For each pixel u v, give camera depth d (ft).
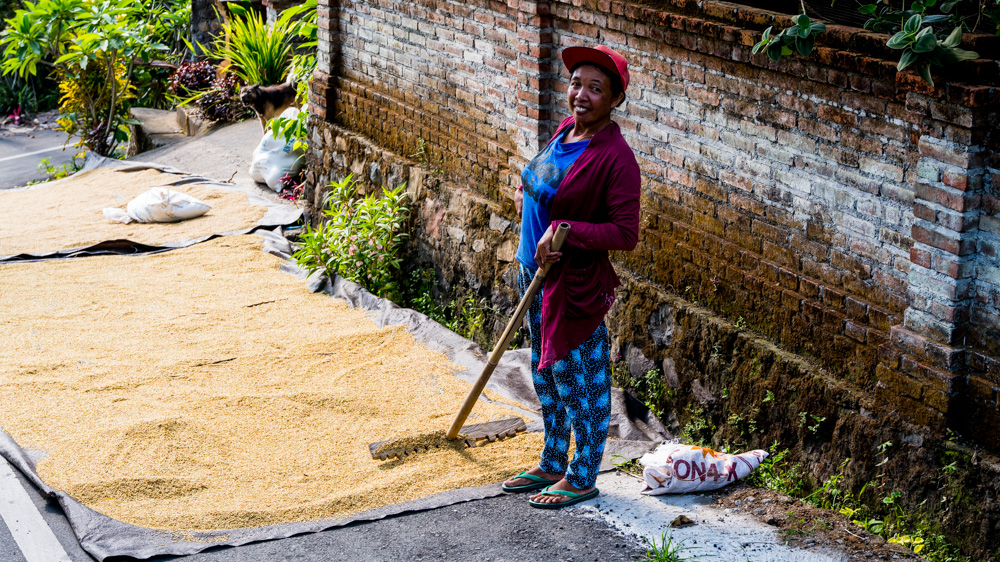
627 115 17.30
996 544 11.61
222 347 18.84
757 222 14.96
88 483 13.24
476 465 14.11
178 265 24.41
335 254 23.11
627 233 11.64
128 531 12.16
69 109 44.09
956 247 11.81
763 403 14.62
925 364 12.33
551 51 18.39
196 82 43.86
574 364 12.35
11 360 17.93
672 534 11.97
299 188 30.78
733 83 14.90
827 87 13.41
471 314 21.40
